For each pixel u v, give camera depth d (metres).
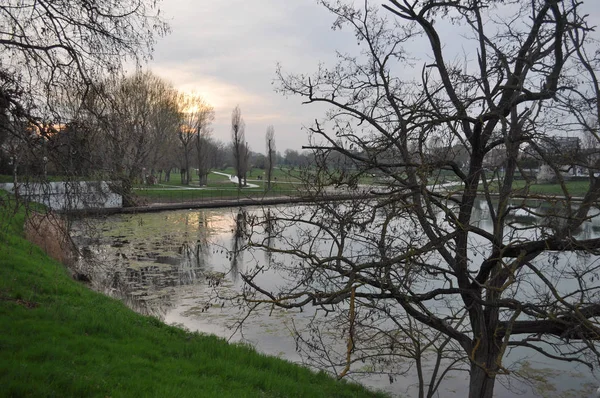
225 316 14.48
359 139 6.75
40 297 10.77
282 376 9.03
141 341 9.16
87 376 6.48
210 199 49.00
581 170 6.88
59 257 18.25
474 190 6.26
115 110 9.26
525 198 5.75
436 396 9.98
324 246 10.31
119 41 8.55
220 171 129.88
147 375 7.16
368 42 7.50
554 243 6.08
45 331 8.14
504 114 6.85
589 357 8.87
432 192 6.18
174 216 40.19
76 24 8.23
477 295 6.73
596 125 6.23
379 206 6.03
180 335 11.15
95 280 18.55
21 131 7.86
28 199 8.21
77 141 8.48
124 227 33.25
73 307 10.59
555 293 5.55
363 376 10.77
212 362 8.72
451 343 10.49
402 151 6.60
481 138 6.92
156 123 45.38
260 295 16.08
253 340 12.46
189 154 74.75
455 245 6.61
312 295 5.68
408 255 5.77
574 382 10.62
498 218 5.96
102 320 9.75
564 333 5.94
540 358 11.88
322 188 6.64
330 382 9.74
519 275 7.35
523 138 5.95
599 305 6.18
